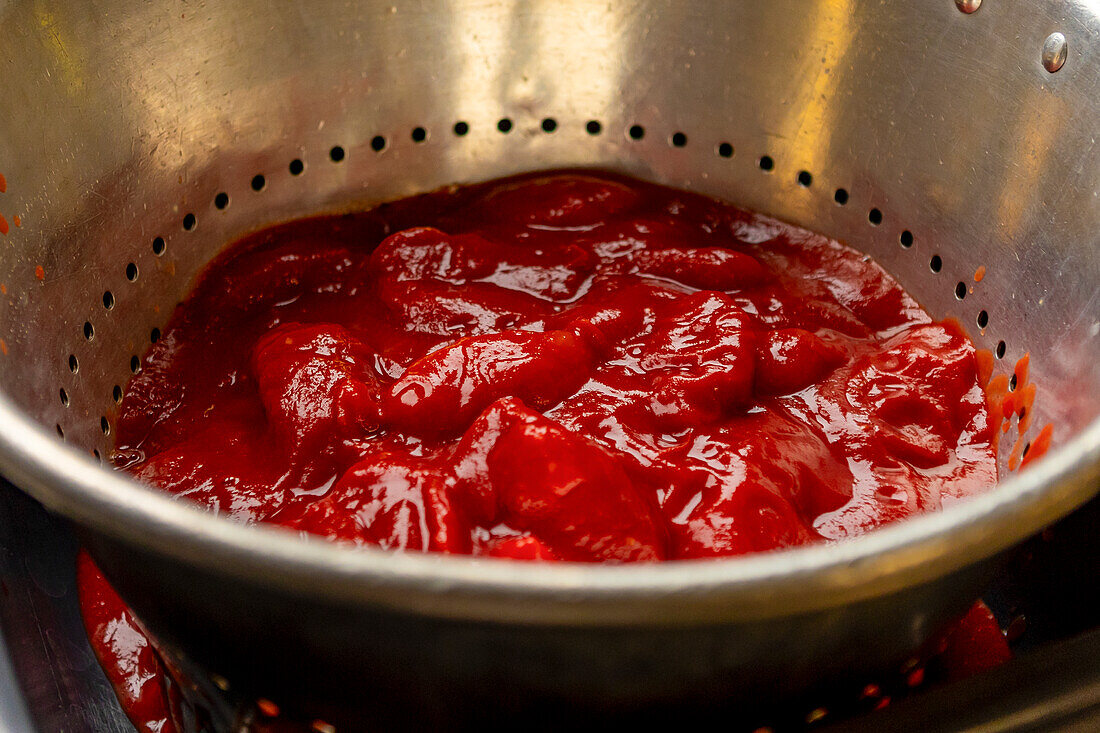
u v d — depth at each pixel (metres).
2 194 0.34
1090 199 0.35
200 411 0.37
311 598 0.23
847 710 0.30
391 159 0.42
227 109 0.39
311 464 0.34
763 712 0.28
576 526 0.31
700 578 0.22
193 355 0.38
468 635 0.24
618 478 0.31
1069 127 0.35
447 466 0.32
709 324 0.36
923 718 0.30
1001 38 0.36
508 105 0.42
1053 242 0.36
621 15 0.41
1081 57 0.35
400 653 0.25
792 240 0.41
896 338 0.39
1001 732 0.30
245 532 0.23
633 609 0.22
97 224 0.36
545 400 0.34
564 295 0.39
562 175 0.43
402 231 0.39
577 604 0.21
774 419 0.35
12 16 0.34
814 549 0.23
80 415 0.35
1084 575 0.37
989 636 0.36
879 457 0.35
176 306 0.39
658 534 0.32
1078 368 0.34
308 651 0.27
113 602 0.35
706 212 0.42
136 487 0.24
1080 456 0.25
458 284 0.39
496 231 0.41
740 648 0.26
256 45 0.39
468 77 0.41
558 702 0.27
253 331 0.38
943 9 0.37
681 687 0.27
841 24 0.39
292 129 0.40
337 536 0.31
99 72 0.36
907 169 0.39
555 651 0.25
